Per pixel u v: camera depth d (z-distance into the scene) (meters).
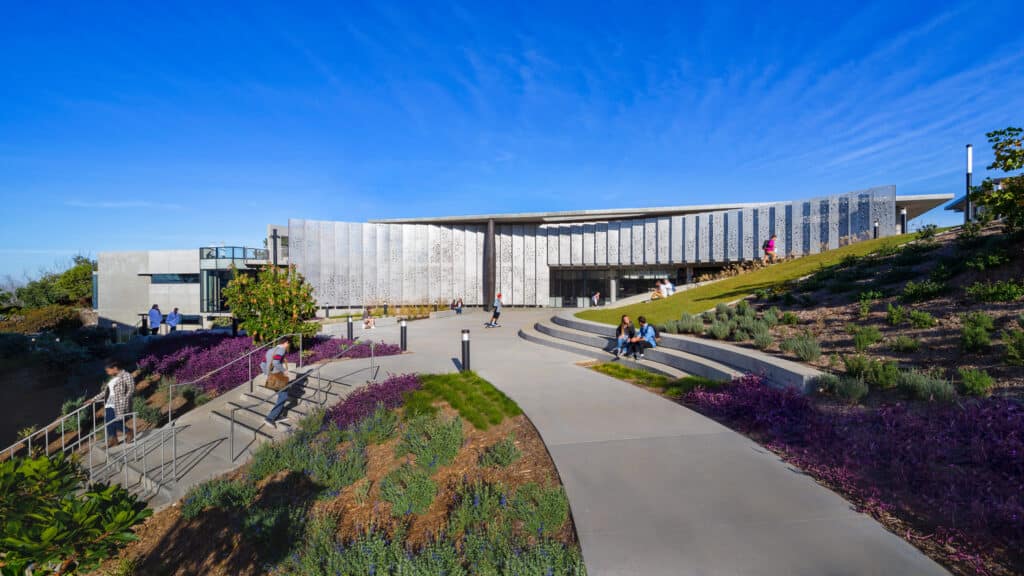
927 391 6.24
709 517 4.32
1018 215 9.95
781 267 20.64
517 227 38.06
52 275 52.59
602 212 34.31
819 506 4.48
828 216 25.08
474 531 4.56
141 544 6.10
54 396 15.81
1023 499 4.15
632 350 11.78
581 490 4.89
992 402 5.77
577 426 6.88
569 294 39.47
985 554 3.65
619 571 3.61
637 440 6.26
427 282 36.16
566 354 13.88
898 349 8.17
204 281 32.69
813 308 11.96
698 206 33.12
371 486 6.24
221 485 6.87
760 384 7.69
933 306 9.70
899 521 4.18
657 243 33.34
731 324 11.48
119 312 37.25
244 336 18.84
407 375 10.31
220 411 10.28
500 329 21.72
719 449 5.90
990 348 7.25
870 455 5.17
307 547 4.96
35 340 19.67
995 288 8.95
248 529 5.60
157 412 12.20
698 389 8.27
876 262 14.81
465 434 7.17
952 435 5.27
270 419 9.12
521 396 8.61
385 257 34.53
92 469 8.34
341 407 8.86
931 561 3.64
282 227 31.02
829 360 8.22
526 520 4.52
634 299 22.73
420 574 3.86
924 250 13.98
